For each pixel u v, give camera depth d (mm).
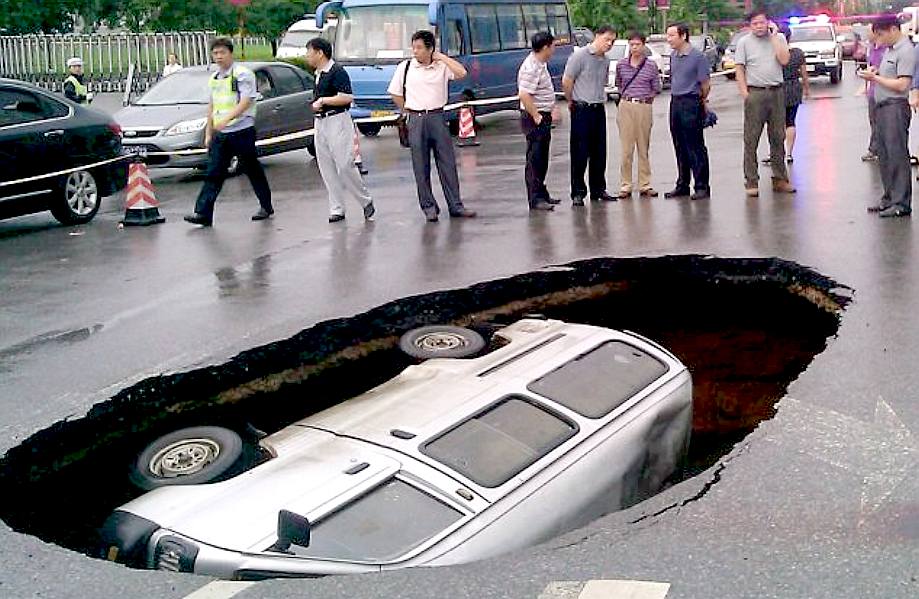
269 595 3662
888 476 4332
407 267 8656
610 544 3877
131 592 3779
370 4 20516
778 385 7816
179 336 7070
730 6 48719
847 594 3459
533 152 10930
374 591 3646
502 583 3646
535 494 4547
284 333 7035
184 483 5016
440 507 4336
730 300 8211
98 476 5840
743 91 10773
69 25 33156
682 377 5809
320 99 10672
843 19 40344
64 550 4125
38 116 11688
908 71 9086
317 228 10781
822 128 17859
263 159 18266
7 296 8453
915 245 8273
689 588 3539
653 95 11273
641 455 5230
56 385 6238
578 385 5387
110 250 10211
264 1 35531
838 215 9680
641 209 10680
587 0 42000
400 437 4750
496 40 22141
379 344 7418
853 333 6184
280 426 6766
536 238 9492
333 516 4219
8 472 5367
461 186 13359
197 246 10172
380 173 15195
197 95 16438
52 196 11750
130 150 15523
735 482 4332
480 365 5582
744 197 11008
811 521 3980
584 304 8359
